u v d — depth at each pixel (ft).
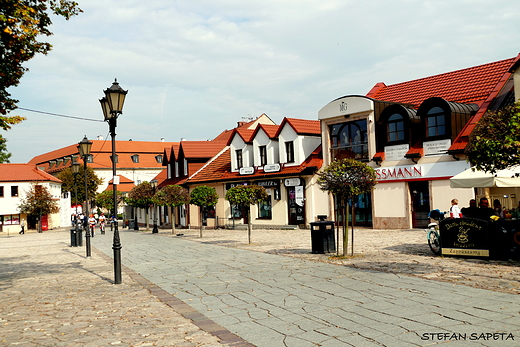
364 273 34.88
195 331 21.58
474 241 39.88
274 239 72.18
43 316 26.23
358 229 83.82
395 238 62.69
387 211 81.46
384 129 82.38
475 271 33.50
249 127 151.02
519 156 29.89
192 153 135.03
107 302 29.50
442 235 42.09
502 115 31.42
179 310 26.00
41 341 21.02
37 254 72.59
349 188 42.91
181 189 101.76
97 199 204.74
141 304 28.35
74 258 62.28
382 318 21.97
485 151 30.83
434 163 74.43
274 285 32.07
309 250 52.90
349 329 20.47
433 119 75.10
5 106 33.22
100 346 19.84
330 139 92.89
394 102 87.04
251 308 25.57
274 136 104.42
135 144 333.62
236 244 66.69
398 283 30.22
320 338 19.39
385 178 81.41
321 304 25.54
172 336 20.86
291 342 19.11
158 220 167.22
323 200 92.79
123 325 23.31
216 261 47.67
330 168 44.11
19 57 31.96
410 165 77.77
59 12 31.99
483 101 75.82
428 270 34.78
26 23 29.86
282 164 101.65
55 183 229.25
